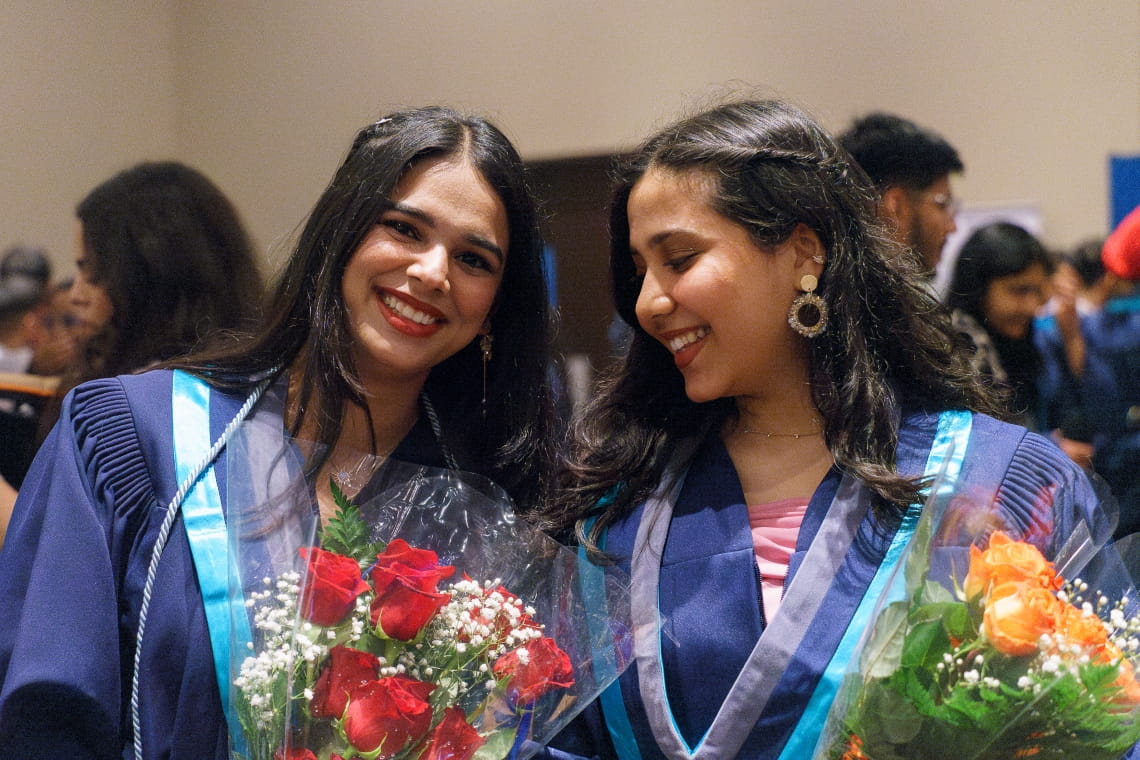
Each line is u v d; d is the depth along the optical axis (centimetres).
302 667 178
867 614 195
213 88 497
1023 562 168
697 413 230
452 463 241
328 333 220
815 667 194
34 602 193
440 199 221
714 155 209
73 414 214
